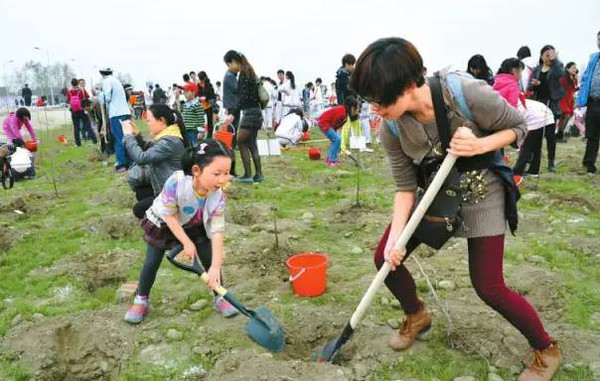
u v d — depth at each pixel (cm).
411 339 304
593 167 794
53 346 318
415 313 300
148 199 434
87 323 339
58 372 307
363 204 614
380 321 339
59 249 504
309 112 2208
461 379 274
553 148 814
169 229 336
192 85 1068
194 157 301
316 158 1031
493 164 244
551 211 581
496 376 276
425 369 287
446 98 227
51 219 624
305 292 381
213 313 363
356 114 918
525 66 850
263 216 597
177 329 340
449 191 244
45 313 371
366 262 450
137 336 334
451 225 247
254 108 758
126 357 315
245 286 406
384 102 213
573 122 1302
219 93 1978
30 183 867
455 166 244
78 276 443
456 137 223
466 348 303
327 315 351
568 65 1116
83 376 307
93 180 870
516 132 229
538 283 380
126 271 446
